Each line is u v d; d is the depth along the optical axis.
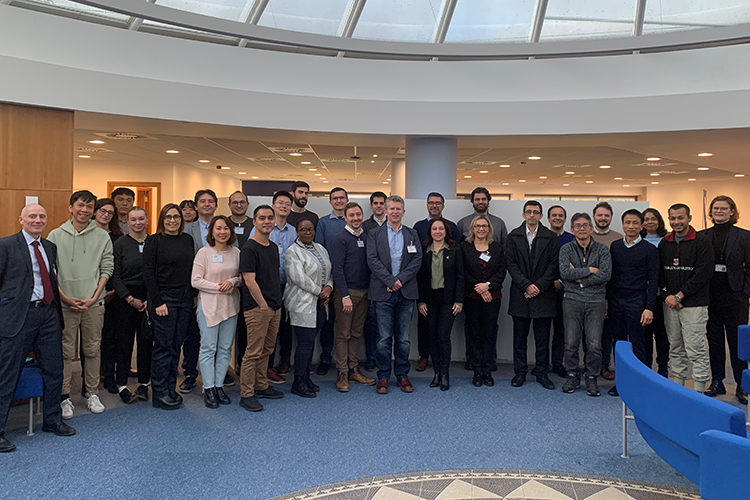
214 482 2.83
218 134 7.43
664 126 6.69
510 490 2.76
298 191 5.11
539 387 4.66
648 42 6.39
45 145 5.64
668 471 3.00
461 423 3.74
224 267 4.07
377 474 2.94
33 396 3.46
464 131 7.21
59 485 2.78
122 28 6.56
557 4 7.17
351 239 4.55
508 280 5.59
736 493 1.91
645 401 2.61
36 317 3.34
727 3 6.90
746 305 4.36
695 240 4.14
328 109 7.14
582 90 7.22
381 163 13.11
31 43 5.85
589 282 4.35
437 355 4.63
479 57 6.90
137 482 2.82
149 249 3.96
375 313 4.50
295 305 4.31
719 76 6.74
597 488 2.79
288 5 6.98
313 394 4.32
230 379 4.66
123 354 4.19
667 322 4.39
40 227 3.38
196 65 6.84
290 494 2.70
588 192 19.91
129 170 12.79
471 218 5.33
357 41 6.54
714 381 4.48
